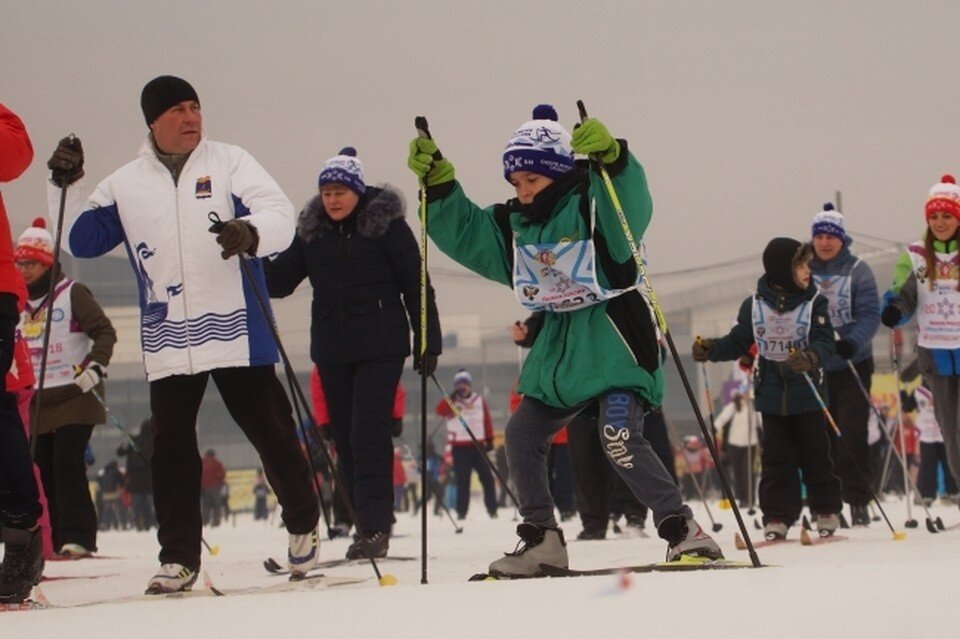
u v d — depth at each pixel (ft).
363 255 70.23
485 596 32.86
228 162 47.29
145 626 30.94
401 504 236.02
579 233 44.09
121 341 251.80
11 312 42.60
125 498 238.68
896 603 29.25
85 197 47.80
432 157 45.29
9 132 41.81
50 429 80.23
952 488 135.03
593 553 67.15
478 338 242.99
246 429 49.24
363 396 69.36
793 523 70.33
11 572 42.11
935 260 73.31
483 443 151.12
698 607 29.37
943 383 73.67
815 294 70.33
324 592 36.27
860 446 84.89
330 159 70.69
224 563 70.44
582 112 43.83
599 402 44.70
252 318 47.06
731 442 147.33
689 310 214.69
